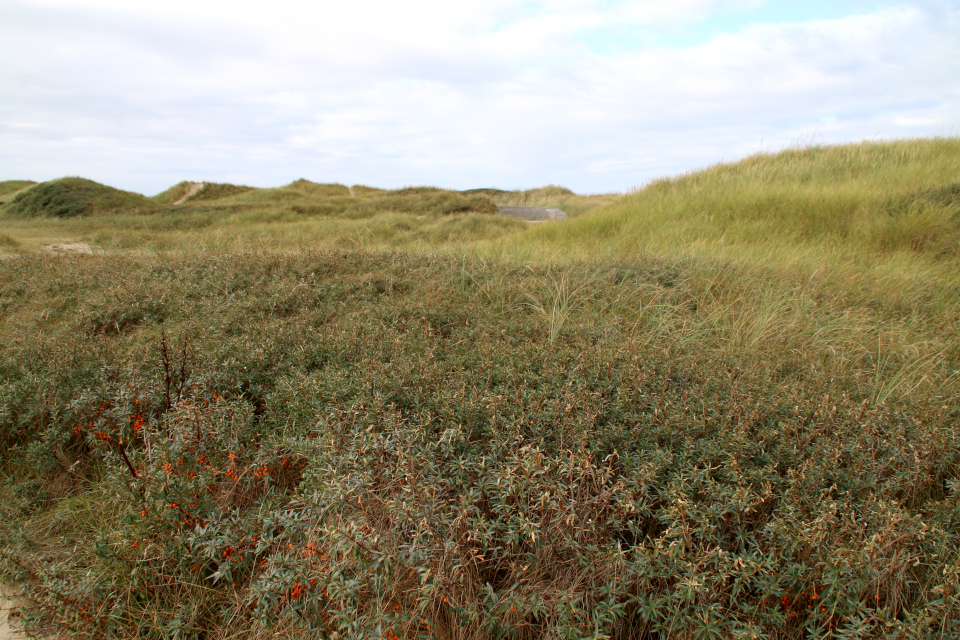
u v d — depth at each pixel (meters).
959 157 12.11
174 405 2.80
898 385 3.46
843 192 10.20
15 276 5.79
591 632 1.76
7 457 2.97
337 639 1.64
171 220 17.44
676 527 1.94
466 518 1.94
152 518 2.21
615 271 6.20
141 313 4.69
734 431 2.56
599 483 2.23
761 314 4.86
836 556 1.82
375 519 2.10
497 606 1.79
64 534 2.47
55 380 3.26
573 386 3.05
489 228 14.49
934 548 2.07
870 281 6.03
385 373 3.16
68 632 1.98
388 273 5.95
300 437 2.61
